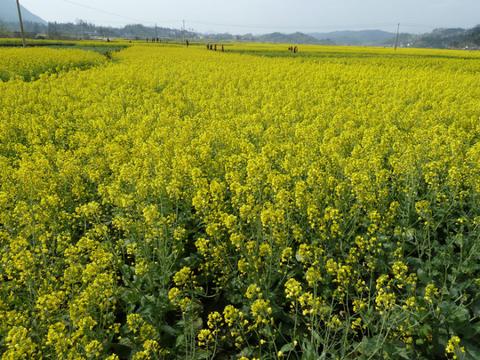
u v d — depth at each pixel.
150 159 8.22
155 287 5.33
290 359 4.38
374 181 7.12
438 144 8.45
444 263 5.20
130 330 4.23
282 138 10.97
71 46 64.25
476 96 17.81
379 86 19.28
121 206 6.47
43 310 4.09
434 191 6.70
